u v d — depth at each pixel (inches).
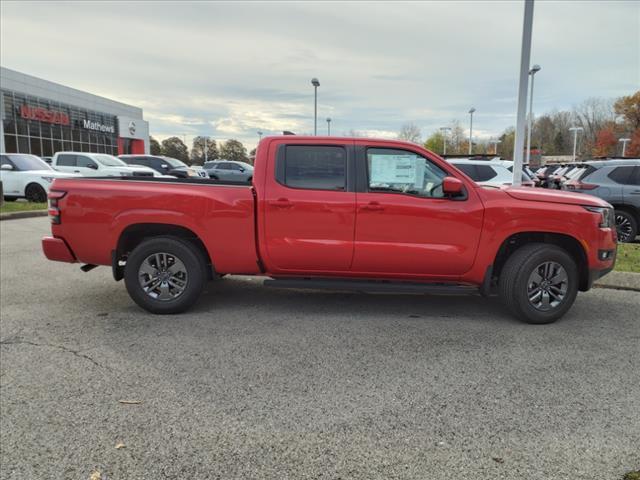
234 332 183.8
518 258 194.9
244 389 137.6
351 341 175.5
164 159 879.7
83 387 138.1
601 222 197.9
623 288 257.9
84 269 215.3
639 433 116.8
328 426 119.0
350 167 197.5
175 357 159.6
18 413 123.9
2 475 100.2
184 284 203.2
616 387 140.9
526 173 478.0
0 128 1295.5
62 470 102.0
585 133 3284.9
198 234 198.4
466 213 193.5
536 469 102.7
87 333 181.5
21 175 625.3
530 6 338.6
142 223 200.2
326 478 99.6
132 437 113.7
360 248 195.5
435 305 223.6
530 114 1152.2
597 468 103.2
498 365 155.6
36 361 155.6
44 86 1481.3
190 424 119.4
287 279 206.4
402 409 127.3
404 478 99.7
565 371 151.6
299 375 146.9
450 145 2940.5
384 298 234.8
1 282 257.9
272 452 108.2
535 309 195.2
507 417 123.6
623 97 2586.1
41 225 472.4
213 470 102.0
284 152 199.6
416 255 195.3
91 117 1755.7
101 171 697.0
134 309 212.4
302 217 195.6
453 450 109.3
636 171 387.2
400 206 193.3
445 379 145.0
